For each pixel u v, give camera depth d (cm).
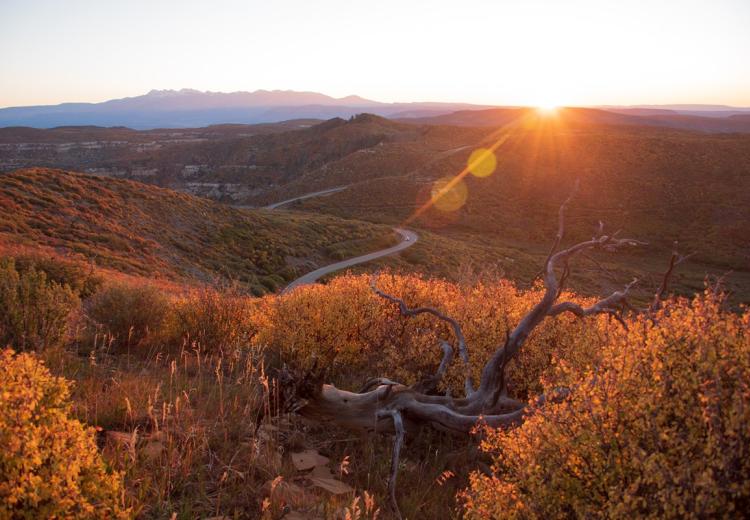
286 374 512
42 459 261
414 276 934
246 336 796
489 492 303
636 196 11506
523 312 731
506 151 14950
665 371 282
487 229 10975
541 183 12638
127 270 3678
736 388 252
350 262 6762
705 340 280
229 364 724
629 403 275
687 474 228
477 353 639
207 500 348
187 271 4541
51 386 310
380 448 510
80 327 771
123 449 381
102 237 4462
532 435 312
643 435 262
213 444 428
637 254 9362
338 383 675
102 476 289
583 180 12531
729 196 10894
